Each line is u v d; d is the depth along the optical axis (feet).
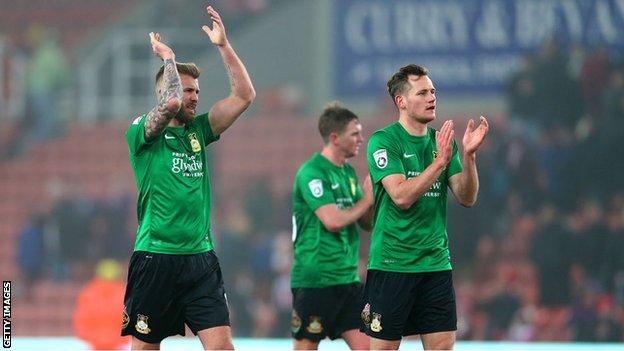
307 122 245.24
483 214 197.98
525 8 229.04
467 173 71.26
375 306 72.74
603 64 208.95
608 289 181.78
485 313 182.29
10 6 278.87
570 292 182.50
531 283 189.67
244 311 196.03
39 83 261.24
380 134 72.79
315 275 86.79
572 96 204.74
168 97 67.00
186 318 70.33
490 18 231.50
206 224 70.54
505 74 230.07
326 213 84.99
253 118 248.11
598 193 196.13
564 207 196.65
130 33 259.19
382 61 239.91
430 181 68.13
